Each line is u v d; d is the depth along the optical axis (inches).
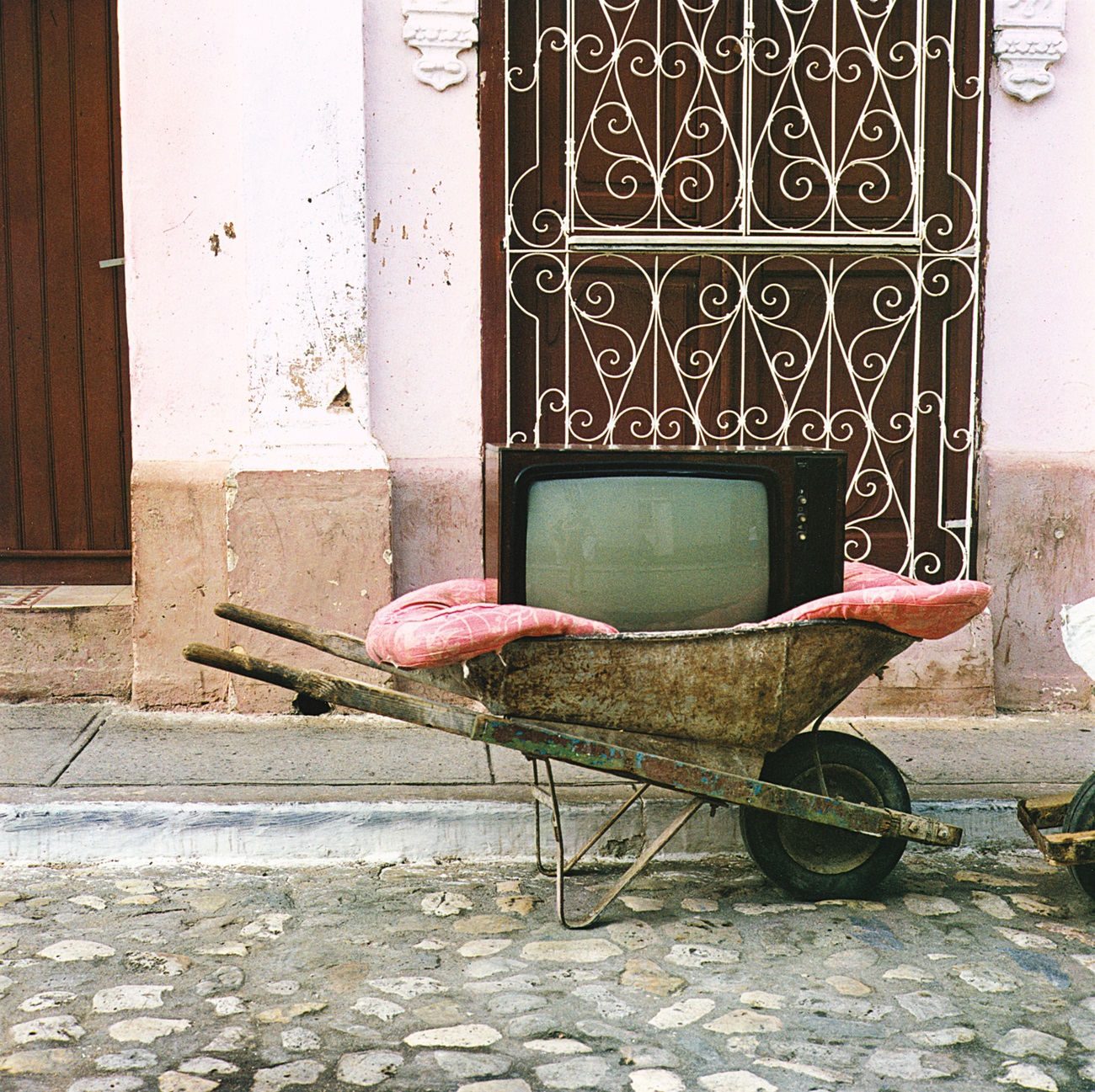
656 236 198.1
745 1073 102.3
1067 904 140.5
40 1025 108.7
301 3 186.4
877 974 121.3
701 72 198.4
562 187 200.2
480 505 198.7
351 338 191.9
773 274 202.2
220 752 174.2
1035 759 178.9
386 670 137.8
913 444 202.8
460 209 195.8
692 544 135.0
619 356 202.5
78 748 174.6
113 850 151.3
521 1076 101.5
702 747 133.6
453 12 191.3
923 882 146.9
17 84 209.0
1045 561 203.6
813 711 134.6
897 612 128.3
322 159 188.9
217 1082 100.0
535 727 126.1
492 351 198.7
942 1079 102.0
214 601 193.2
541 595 134.0
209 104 189.2
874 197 203.5
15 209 210.7
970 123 200.7
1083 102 199.8
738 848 157.9
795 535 134.8
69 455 215.5
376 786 161.2
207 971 120.3
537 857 150.0
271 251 189.2
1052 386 204.1
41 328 213.2
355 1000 114.6
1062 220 201.5
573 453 131.9
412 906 137.7
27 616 196.4
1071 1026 111.3
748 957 124.8
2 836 150.1
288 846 152.9
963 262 201.2
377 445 193.5
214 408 194.1
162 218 190.1
